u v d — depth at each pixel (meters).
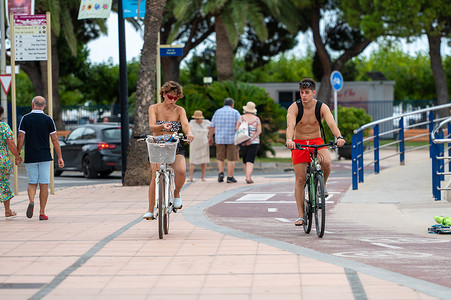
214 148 43.44
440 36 60.72
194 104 42.22
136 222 16.53
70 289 9.55
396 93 90.88
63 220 17.20
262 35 54.09
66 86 85.94
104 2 26.45
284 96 69.94
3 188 17.30
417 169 25.22
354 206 19.38
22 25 23.36
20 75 93.38
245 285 9.59
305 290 9.21
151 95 26.81
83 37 71.38
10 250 12.64
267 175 32.41
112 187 26.56
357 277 9.91
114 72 84.94
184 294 9.19
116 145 33.75
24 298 9.06
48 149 17.41
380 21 57.59
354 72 86.31
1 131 17.19
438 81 61.19
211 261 11.34
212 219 17.19
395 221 16.55
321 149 14.34
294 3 59.62
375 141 25.52
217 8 51.25
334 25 69.75
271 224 16.25
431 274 10.21
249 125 27.06
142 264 11.21
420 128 61.91
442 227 14.52
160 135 14.48
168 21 64.12
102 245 13.08
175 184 14.91
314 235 14.37
